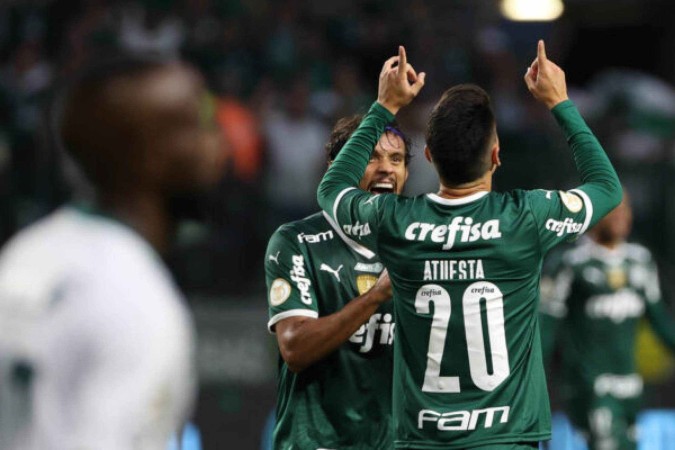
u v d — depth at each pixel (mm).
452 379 14789
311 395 16734
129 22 45844
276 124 40812
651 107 46156
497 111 45594
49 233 8555
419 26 51531
